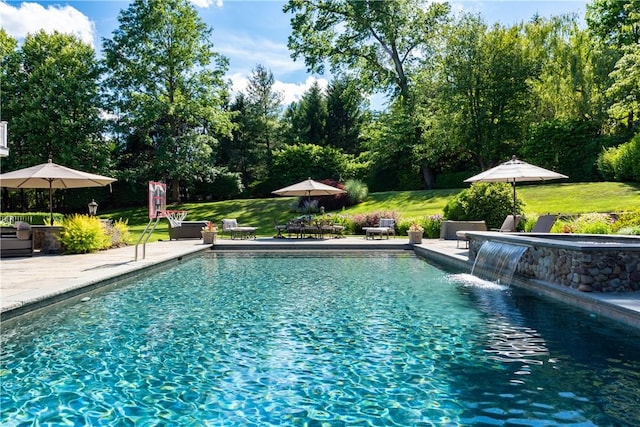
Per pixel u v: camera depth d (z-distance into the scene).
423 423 3.00
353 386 3.64
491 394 3.42
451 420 3.03
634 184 19.98
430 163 29.81
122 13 28.20
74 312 6.21
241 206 27.92
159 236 19.81
